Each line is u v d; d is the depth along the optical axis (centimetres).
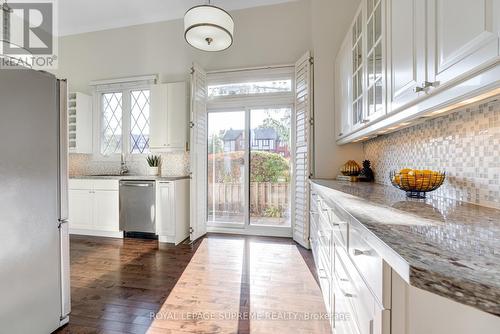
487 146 107
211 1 349
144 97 397
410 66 109
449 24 82
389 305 65
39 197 142
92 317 169
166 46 387
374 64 160
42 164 144
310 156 296
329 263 157
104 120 412
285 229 351
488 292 41
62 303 157
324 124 297
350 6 292
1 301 123
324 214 179
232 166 372
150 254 286
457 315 64
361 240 85
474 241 63
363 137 215
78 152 389
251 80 355
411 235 68
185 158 382
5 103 124
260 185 363
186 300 189
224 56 363
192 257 275
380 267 67
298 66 321
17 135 129
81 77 419
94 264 257
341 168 273
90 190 353
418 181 132
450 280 44
